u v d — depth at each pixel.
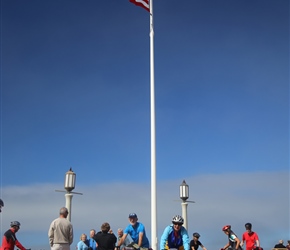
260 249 11.41
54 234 9.09
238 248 11.27
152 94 12.91
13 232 9.66
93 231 12.98
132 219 7.86
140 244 7.72
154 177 11.95
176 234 6.39
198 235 11.55
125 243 7.85
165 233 6.34
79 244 12.46
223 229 11.55
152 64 13.27
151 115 12.66
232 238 11.40
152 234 11.41
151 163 12.12
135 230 7.87
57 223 9.13
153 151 12.24
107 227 8.27
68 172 13.98
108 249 8.12
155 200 11.73
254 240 11.54
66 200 13.75
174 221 6.28
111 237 8.19
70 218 13.61
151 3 13.90
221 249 11.64
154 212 11.58
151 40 13.56
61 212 9.37
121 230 12.46
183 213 16.95
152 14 13.80
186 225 16.75
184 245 6.31
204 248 11.58
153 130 12.48
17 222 9.77
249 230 11.63
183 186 17.09
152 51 13.45
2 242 9.47
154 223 11.48
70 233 9.23
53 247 9.06
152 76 13.11
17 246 9.70
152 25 13.70
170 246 6.39
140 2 13.66
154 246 11.27
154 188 11.84
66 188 13.84
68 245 9.19
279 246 14.70
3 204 9.22
